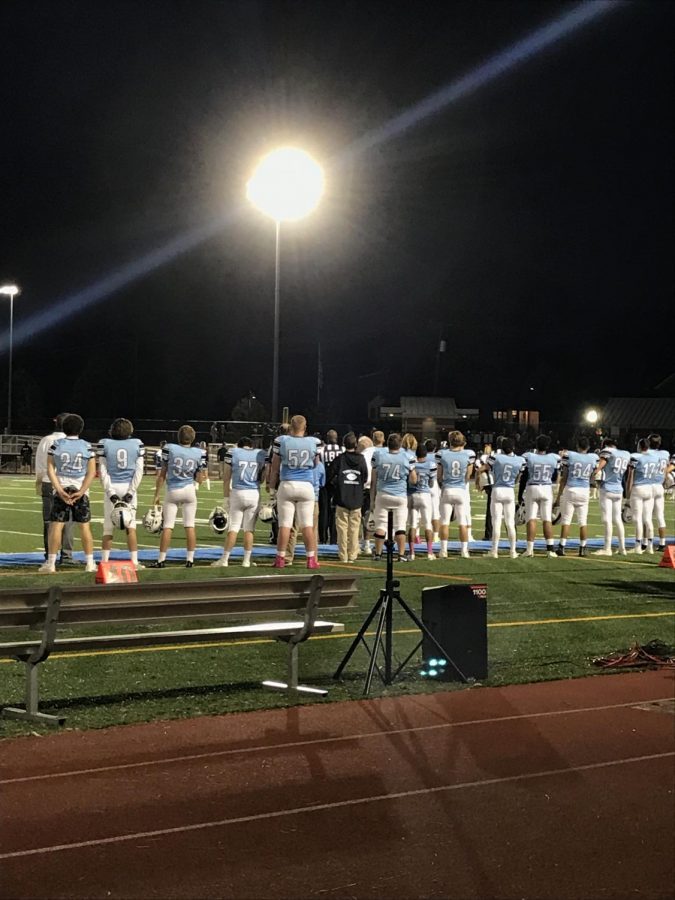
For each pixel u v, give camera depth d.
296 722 6.61
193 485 13.53
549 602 11.61
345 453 14.63
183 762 5.73
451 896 4.21
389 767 5.74
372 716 6.80
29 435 43.75
